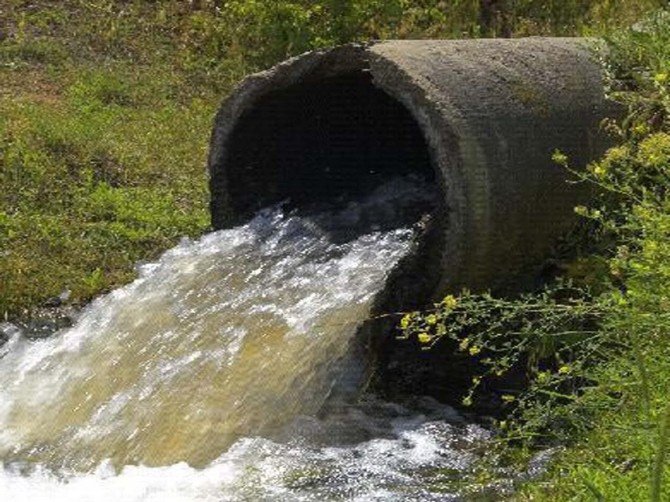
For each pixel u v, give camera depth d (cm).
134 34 1576
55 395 846
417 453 739
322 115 969
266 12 1497
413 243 792
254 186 977
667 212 641
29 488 715
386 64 807
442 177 780
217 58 1552
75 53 1509
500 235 795
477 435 763
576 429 707
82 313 966
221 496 684
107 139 1274
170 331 861
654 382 605
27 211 1127
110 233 1102
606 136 862
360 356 785
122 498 690
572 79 868
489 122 796
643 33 891
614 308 597
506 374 821
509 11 1603
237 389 782
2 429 811
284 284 860
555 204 831
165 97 1441
